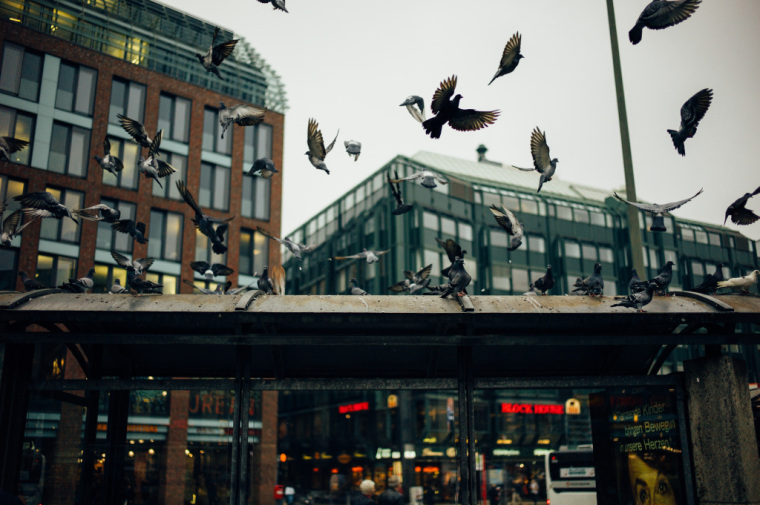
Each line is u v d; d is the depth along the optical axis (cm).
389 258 4816
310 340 855
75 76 3509
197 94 3891
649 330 1018
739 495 838
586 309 866
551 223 5347
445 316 845
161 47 3888
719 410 870
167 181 3694
